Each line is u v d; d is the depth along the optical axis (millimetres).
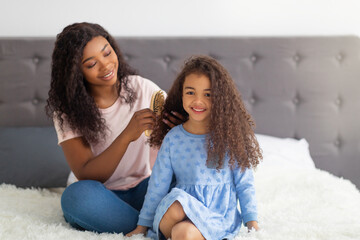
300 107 2596
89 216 1474
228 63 2559
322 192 1854
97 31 1630
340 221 1597
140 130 1534
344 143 2623
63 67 1591
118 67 1721
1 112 2492
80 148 1631
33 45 2471
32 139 2305
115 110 1702
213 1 2613
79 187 1493
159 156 1498
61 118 1621
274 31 2646
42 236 1393
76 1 2555
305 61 2572
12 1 2516
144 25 2611
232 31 2643
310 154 2615
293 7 2637
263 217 1640
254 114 2586
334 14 2648
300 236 1449
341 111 2609
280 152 2311
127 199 1653
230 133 1453
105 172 1581
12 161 2186
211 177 1453
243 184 1483
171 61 2547
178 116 1603
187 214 1316
